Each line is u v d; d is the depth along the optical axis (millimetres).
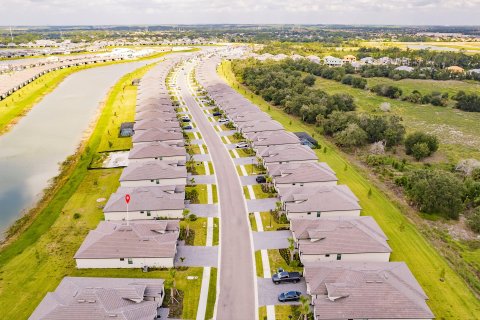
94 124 145375
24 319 52906
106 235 65125
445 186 81750
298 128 138000
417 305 50875
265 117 133875
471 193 87000
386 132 121125
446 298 57500
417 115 162500
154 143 107875
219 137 127875
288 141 112250
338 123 127312
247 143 119062
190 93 194000
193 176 98000
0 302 56125
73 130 140000
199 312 54406
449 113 166500
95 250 63188
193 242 70438
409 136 118500
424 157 115562
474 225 77125
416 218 81500
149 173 90312
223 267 63906
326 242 64500
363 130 122250
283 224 76250
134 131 125938
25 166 108938
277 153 102062
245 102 155375
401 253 68062
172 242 65125
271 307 55500
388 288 52312
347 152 118312
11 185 97625
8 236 75500
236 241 70938
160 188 84062
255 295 57812
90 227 75562
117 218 77188
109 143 117375
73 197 87250
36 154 117750
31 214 83625
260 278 61406
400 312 50125
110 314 48625
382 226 76375
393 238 72500
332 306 50969
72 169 104875
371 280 53219
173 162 98000
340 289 52281
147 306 51625
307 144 119500
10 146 124375
